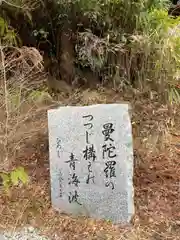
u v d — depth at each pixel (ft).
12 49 6.96
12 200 5.27
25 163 6.06
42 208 5.10
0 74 6.28
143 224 4.74
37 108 6.73
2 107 5.96
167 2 8.76
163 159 6.16
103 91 7.34
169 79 7.32
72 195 4.95
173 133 7.06
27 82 7.10
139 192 5.34
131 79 7.56
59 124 4.96
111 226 4.71
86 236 4.56
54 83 7.74
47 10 7.50
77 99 7.06
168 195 5.28
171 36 7.41
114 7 7.29
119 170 4.70
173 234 4.58
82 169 4.88
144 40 7.27
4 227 4.83
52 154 5.02
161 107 6.84
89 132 4.82
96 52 7.18
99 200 4.82
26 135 6.40
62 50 7.82
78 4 7.07
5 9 7.27
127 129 4.64
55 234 4.65
